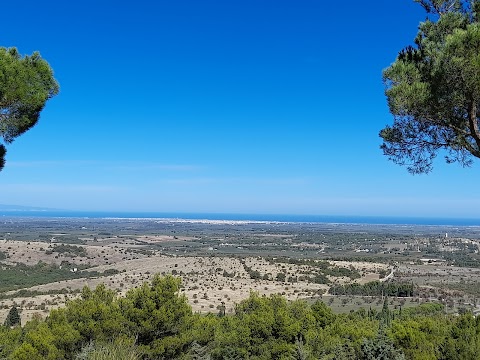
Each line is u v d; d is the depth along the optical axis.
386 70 10.42
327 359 28.14
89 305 25.19
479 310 69.81
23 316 58.31
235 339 32.59
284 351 31.14
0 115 11.95
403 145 11.73
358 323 43.78
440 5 10.19
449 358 22.62
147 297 25.56
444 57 9.33
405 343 29.16
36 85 11.80
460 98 9.64
